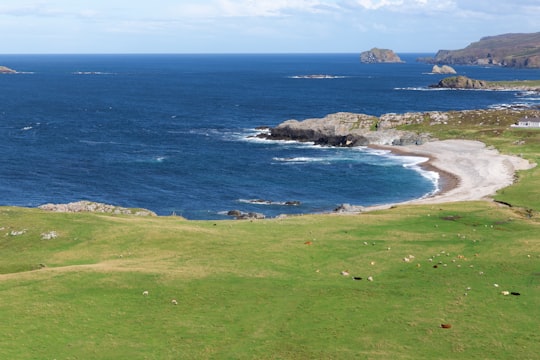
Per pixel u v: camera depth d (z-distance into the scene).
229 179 123.56
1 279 40.75
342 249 48.91
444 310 34.78
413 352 29.48
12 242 53.69
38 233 54.97
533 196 88.94
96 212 74.12
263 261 45.56
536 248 47.50
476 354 29.06
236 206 101.69
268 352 30.00
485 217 62.31
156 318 34.38
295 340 31.31
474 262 44.41
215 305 36.34
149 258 47.12
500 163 122.12
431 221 60.41
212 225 59.59
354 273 42.50
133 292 38.28
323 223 59.88
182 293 38.12
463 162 128.62
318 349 30.12
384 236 53.56
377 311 35.00
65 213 62.03
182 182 121.00
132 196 109.56
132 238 52.91
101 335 32.12
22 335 31.89
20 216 60.78
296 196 109.31
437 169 126.12
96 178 124.19
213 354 29.92
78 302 36.53
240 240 52.25
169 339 31.67
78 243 52.47
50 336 31.88
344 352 29.69
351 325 33.06
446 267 43.38
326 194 110.19
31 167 134.00
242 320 34.09
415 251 48.06
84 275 41.19
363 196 108.00
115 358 29.55
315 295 37.94
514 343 30.09
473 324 32.59
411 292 38.16
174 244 51.00
